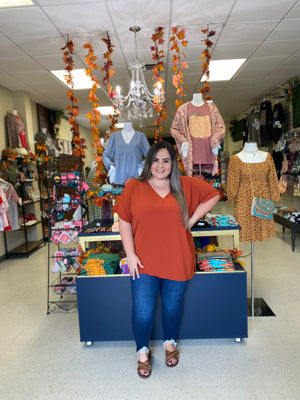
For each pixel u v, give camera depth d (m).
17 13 3.04
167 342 2.24
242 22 3.44
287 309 2.98
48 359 2.34
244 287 2.37
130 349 2.45
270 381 2.01
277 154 6.36
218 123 3.05
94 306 2.41
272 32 3.72
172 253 1.94
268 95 7.14
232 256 2.74
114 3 2.93
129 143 3.12
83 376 2.13
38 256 5.33
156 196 1.94
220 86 6.24
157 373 2.12
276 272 4.02
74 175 3.17
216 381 2.02
